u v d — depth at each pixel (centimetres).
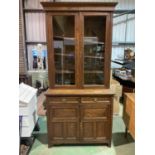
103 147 264
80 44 246
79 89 258
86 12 235
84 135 262
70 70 259
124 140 284
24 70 495
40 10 495
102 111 254
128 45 519
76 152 253
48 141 262
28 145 262
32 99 272
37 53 504
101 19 244
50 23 240
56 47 251
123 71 461
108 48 246
